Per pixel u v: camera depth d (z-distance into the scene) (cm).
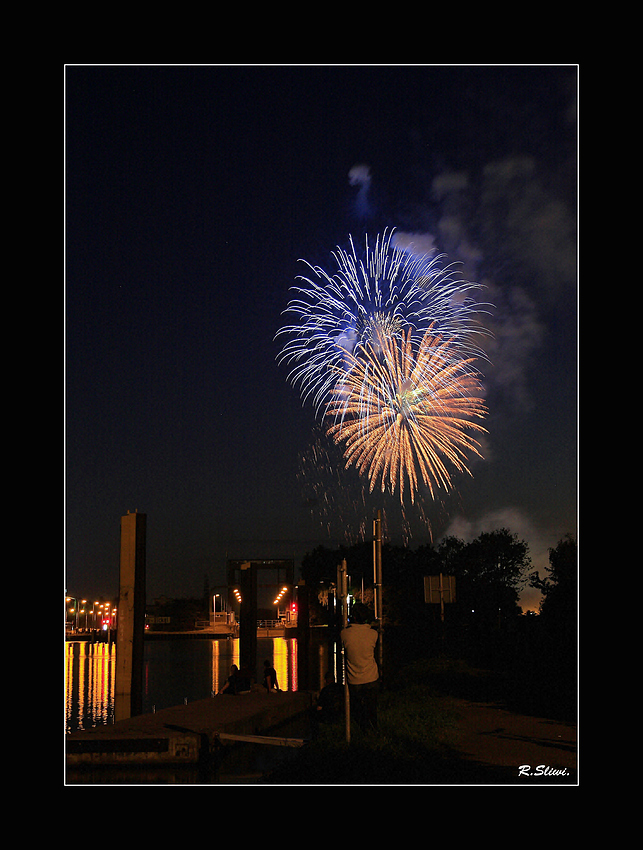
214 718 1476
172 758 1224
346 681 1182
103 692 3428
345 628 1195
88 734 1240
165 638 11562
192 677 4444
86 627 11462
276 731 1681
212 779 1125
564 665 2327
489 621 4753
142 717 1498
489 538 7712
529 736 1398
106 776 1151
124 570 1714
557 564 3244
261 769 1219
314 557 10681
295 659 5859
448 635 4228
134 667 1678
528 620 3381
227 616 12962
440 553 8200
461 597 5697
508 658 3089
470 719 1644
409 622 4522
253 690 2058
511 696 2078
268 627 11981
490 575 7638
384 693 1959
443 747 1218
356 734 1190
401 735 1240
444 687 2373
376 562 1430
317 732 1228
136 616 1697
